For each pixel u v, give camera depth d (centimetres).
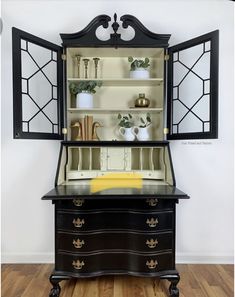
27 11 202
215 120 163
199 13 203
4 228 205
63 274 158
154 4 203
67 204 156
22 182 205
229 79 203
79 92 187
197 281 180
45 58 201
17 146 204
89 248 157
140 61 187
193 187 207
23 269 197
